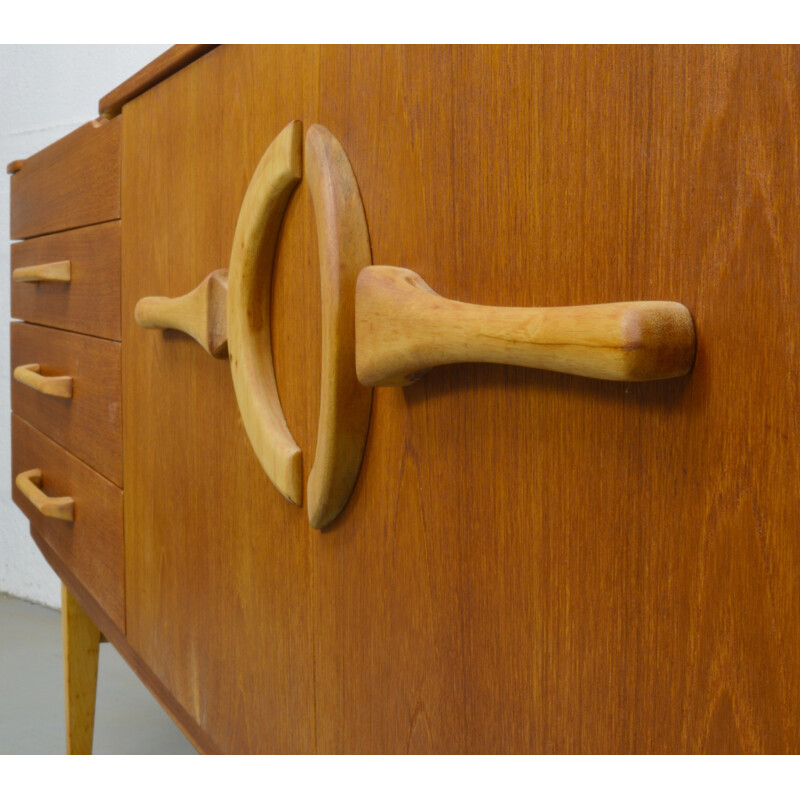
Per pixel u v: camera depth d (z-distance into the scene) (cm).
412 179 31
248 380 42
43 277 72
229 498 48
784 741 20
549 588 27
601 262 24
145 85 55
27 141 162
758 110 20
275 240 41
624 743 24
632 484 24
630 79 23
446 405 31
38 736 112
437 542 31
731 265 21
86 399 70
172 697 58
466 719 30
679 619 23
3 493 172
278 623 43
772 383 20
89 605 76
